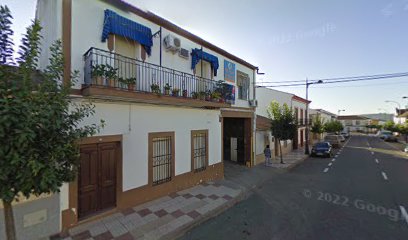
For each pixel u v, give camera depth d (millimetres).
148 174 7418
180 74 8680
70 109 5383
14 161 2586
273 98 21703
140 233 5492
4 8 2977
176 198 7883
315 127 29641
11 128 2650
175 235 5594
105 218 6148
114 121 6402
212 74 10523
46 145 2971
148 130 7414
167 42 7992
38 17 7020
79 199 5871
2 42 2945
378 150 25781
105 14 6277
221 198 8094
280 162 16047
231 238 5438
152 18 7547
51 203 5215
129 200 6828
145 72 7371
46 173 2842
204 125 10062
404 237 5414
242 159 14773
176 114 8555
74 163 3533
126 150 6727
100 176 6328
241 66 13023
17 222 4746
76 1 5715
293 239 5363
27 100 2842
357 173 13133
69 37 5488
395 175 12547
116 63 6703
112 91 5691
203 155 10133
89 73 5633
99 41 6180
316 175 12594
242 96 13219
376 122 83375
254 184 10461
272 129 15852
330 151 20422
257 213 7027
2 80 2764
